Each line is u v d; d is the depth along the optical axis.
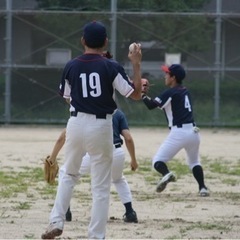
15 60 82.00
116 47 81.81
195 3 82.06
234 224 29.67
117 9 82.31
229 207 34.66
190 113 38.25
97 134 23.34
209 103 82.25
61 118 82.25
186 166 51.16
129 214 29.84
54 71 82.00
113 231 27.62
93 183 23.86
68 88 24.14
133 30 81.94
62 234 26.70
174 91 38.06
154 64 81.44
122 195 29.89
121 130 30.28
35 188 39.91
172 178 37.41
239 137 73.44
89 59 23.70
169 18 81.81
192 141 38.03
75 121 23.55
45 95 82.06
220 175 47.56
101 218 23.75
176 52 81.81
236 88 81.94
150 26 81.81
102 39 23.89
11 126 81.31
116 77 23.41
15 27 82.12
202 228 28.56
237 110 82.12
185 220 30.67
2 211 32.25
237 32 81.81
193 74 81.88
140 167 50.03
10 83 82.12
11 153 57.41
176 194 38.97
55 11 81.94
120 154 29.39
